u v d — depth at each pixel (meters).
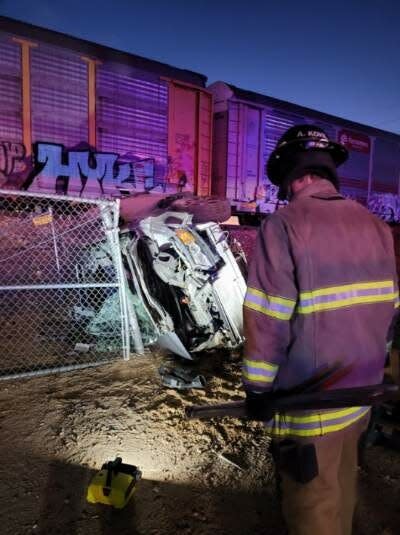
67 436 2.97
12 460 2.69
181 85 14.18
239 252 5.04
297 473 1.41
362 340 1.38
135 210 4.99
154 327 4.24
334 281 1.32
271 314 1.32
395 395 1.38
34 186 11.56
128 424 3.15
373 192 22.23
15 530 2.13
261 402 1.40
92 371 4.15
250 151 16.55
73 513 2.26
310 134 1.50
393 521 2.21
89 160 12.42
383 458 2.75
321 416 1.38
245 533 2.15
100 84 12.35
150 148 13.73
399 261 5.41
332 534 1.42
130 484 2.34
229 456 2.79
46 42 11.18
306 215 1.36
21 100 11.05
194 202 4.63
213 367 4.31
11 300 5.87
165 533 2.14
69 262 5.52
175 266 4.03
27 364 4.24
